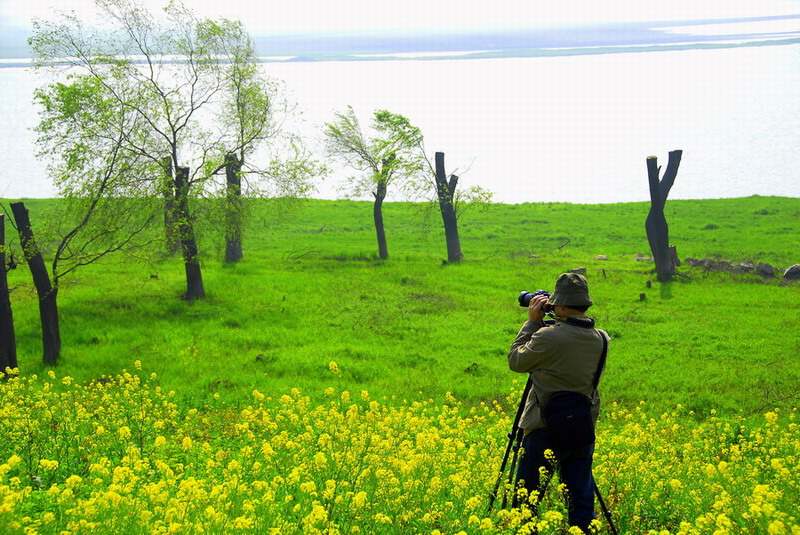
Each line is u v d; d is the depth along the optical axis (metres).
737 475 8.23
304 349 22.44
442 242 47.56
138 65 28.20
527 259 39.72
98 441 9.40
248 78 29.39
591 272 35.81
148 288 30.25
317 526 5.27
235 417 13.96
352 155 40.66
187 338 23.45
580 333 5.68
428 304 28.84
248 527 5.20
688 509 6.93
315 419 9.66
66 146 24.58
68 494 5.74
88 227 23.62
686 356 21.80
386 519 5.70
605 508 5.88
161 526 5.12
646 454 9.78
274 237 48.72
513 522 5.25
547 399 5.69
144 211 25.44
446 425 11.06
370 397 16.94
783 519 5.56
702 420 16.06
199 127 28.33
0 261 19.97
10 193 84.75
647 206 62.28
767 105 190.12
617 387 18.75
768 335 24.16
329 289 31.33
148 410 11.45
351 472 6.85
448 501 6.35
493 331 24.97
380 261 39.44
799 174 100.75
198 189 26.88
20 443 9.02
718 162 116.19
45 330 20.95
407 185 40.09
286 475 7.25
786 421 14.97
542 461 5.73
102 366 20.59
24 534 4.96
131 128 25.56
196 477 7.53
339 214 59.94
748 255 40.34
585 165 122.81
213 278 32.72
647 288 32.03
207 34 28.48
